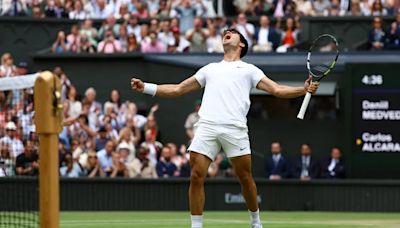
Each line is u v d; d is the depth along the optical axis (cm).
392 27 2761
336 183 2422
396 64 2475
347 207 2419
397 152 2481
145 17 2942
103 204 2427
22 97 2220
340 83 2608
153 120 2577
